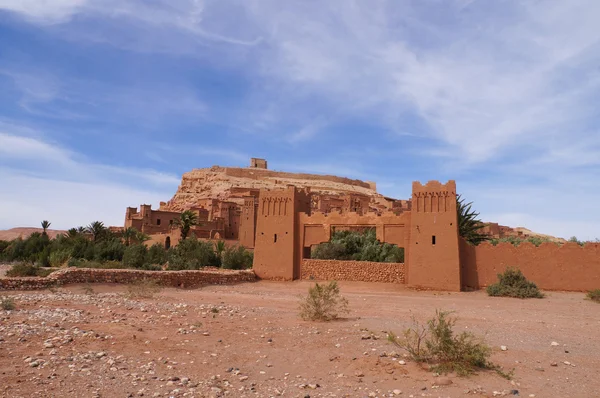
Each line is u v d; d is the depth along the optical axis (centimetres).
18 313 1424
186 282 2870
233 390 795
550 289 2820
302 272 3478
